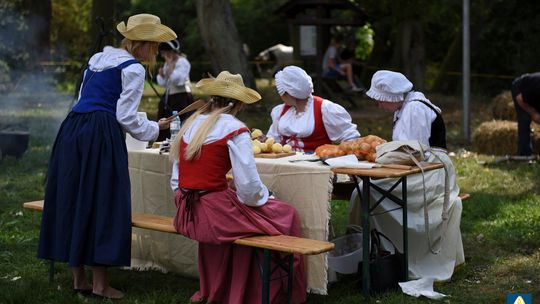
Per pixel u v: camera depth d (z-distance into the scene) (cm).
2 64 1823
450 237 570
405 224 537
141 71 520
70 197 514
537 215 761
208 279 525
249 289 507
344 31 2659
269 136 643
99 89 518
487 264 617
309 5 1680
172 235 596
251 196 482
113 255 507
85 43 2577
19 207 814
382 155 523
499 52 2325
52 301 530
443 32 2645
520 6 2241
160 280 589
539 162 1030
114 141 512
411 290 532
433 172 565
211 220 486
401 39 2159
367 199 509
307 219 510
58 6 2552
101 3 1608
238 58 1630
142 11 3288
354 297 528
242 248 501
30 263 625
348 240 575
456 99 2003
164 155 586
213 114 494
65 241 518
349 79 1820
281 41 3228
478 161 1057
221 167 492
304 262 514
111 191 512
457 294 544
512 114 1266
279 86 617
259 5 3155
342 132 617
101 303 523
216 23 1612
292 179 514
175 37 530
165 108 1003
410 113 566
